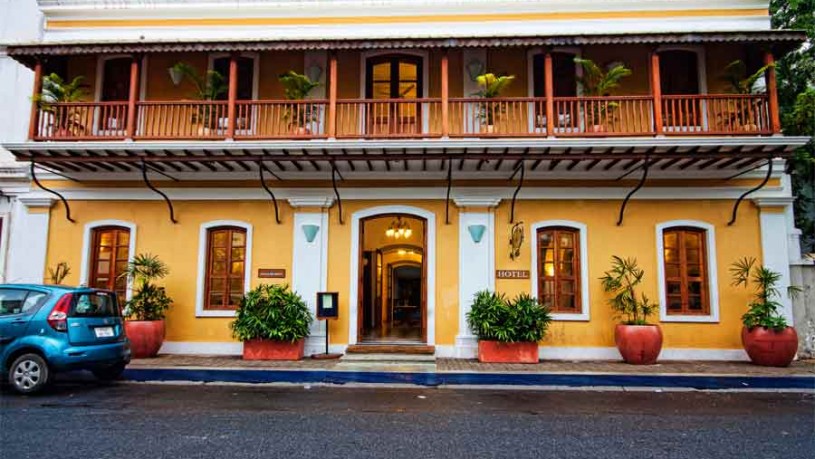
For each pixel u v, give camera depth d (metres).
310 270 10.84
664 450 5.03
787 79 13.71
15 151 9.86
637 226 10.78
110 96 11.73
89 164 10.41
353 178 11.03
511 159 9.76
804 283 10.69
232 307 11.02
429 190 10.96
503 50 11.41
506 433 5.57
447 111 10.03
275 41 9.77
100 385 8.08
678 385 8.23
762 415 6.48
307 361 10.01
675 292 10.72
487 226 10.82
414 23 11.69
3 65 12.70
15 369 7.21
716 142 9.18
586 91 10.61
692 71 11.31
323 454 4.81
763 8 11.28
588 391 7.88
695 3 11.40
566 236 10.97
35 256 11.12
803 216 13.12
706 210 10.76
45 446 4.98
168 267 11.02
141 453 4.80
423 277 11.03
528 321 9.74
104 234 11.38
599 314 10.56
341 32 11.77
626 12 11.47
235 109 10.73
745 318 10.02
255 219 11.12
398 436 5.42
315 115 11.14
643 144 9.26
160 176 11.20
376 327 14.05
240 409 6.59
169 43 9.84
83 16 11.96
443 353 10.55
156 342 10.27
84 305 7.62
